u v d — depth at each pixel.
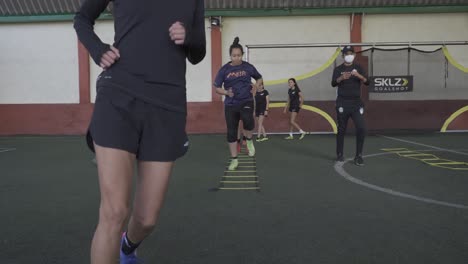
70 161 7.06
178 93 1.77
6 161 7.09
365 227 3.13
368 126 12.51
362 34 13.12
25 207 3.85
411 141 9.73
